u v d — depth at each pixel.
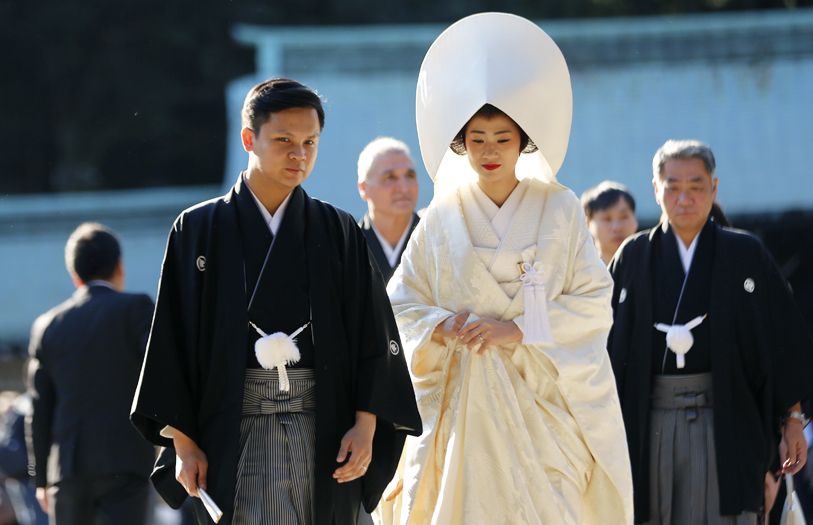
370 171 16.33
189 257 10.77
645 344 14.34
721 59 56.09
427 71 12.64
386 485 11.34
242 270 10.71
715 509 14.02
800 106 54.91
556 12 60.22
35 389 17.92
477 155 12.37
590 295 12.46
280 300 10.74
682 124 54.62
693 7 60.62
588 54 56.47
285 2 70.25
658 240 14.64
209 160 73.56
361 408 10.98
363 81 55.94
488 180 12.48
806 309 50.03
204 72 70.62
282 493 10.67
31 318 55.28
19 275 56.16
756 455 14.10
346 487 10.95
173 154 73.19
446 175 13.02
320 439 10.71
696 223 14.43
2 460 22.72
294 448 10.70
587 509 12.67
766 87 55.31
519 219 12.51
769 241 52.75
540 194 12.65
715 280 14.30
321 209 11.09
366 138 54.44
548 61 12.38
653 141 54.06
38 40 70.69
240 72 71.00
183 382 10.71
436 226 12.76
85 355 17.62
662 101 55.12
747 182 53.34
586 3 59.72
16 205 57.25
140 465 17.69
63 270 56.47
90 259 18.16
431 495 12.48
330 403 10.78
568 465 12.37
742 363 14.26
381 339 11.10
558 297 12.41
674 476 14.16
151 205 57.22
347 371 10.98
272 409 10.68
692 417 14.09
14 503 24.75
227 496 10.49
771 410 14.36
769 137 54.34
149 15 70.25
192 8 70.12
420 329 12.41
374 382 10.99
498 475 12.19
